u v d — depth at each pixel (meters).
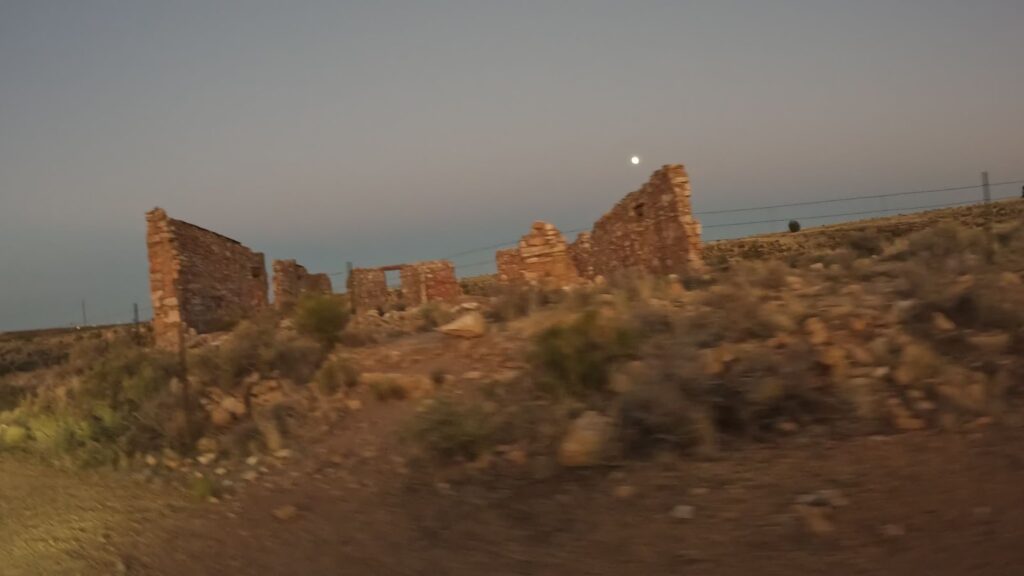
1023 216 24.14
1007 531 5.69
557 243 28.80
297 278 42.62
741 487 7.07
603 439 8.27
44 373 27.42
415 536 7.58
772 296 12.52
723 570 5.88
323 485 9.84
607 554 6.47
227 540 8.45
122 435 14.08
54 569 8.13
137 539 8.90
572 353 10.23
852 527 6.12
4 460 14.72
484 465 8.88
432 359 14.03
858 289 12.28
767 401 8.32
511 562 6.66
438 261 40.19
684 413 8.24
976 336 9.40
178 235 28.25
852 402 8.25
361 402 12.96
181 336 14.69
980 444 7.09
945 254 14.68
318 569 7.20
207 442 13.02
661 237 22.89
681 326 10.82
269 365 15.35
